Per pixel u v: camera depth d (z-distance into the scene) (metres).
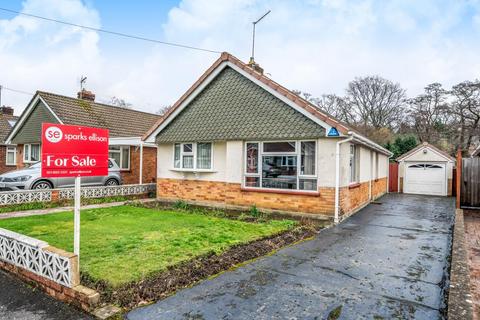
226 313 3.64
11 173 12.74
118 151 17.92
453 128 32.03
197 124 12.38
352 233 7.89
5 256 5.03
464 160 13.41
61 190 12.27
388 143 27.28
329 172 9.60
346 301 3.98
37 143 18.50
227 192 11.72
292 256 5.88
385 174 19.80
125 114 20.89
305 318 3.55
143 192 15.34
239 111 11.37
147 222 8.66
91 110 19.00
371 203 14.18
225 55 11.61
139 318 3.52
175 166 13.40
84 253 5.64
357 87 38.97
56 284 4.15
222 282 4.58
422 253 6.16
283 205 10.37
